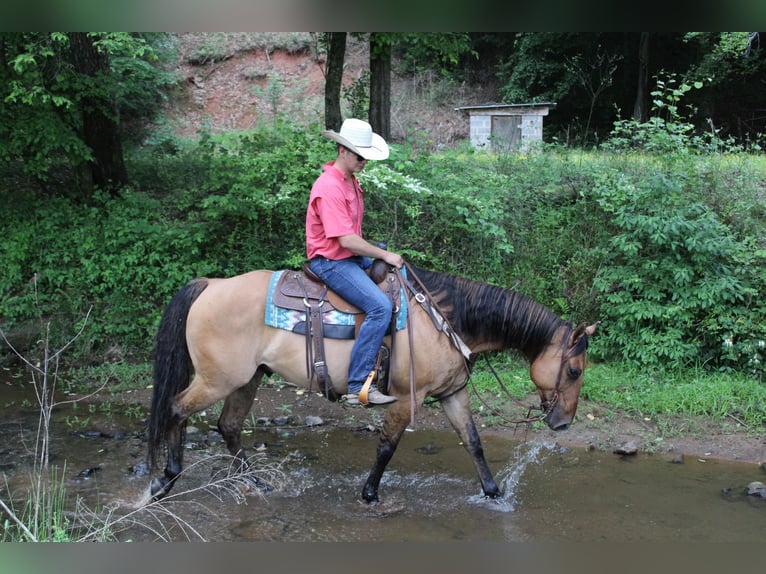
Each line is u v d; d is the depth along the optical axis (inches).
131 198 330.6
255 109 684.7
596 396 241.8
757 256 263.6
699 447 210.2
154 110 649.0
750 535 156.3
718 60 573.9
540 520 163.6
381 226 299.7
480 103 714.8
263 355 165.3
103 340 293.7
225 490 178.5
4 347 294.0
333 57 376.2
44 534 141.3
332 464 198.2
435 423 233.3
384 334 155.4
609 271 273.9
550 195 313.6
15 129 290.7
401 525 161.0
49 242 311.7
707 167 302.7
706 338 258.4
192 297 167.5
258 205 295.7
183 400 166.7
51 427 224.8
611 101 675.4
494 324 169.9
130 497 173.2
